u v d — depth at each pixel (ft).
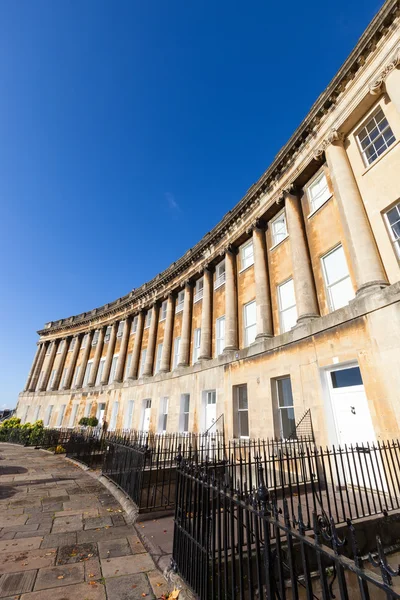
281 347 36.04
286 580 12.30
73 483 29.60
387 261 28.73
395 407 23.04
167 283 78.18
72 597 11.15
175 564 12.98
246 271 52.29
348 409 27.73
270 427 34.81
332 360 29.22
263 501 8.30
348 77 36.52
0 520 18.78
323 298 35.53
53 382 114.32
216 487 10.54
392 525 16.20
